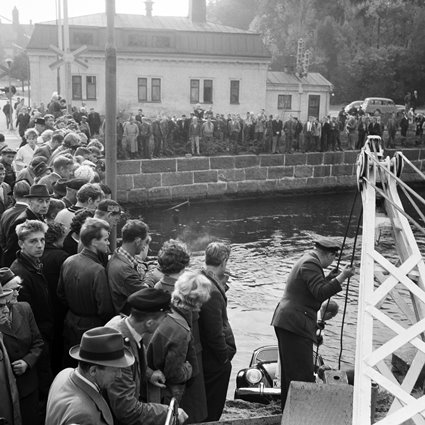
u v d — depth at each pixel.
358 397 3.50
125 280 5.55
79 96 40.03
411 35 64.44
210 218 31.27
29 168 10.00
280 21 64.62
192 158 32.78
